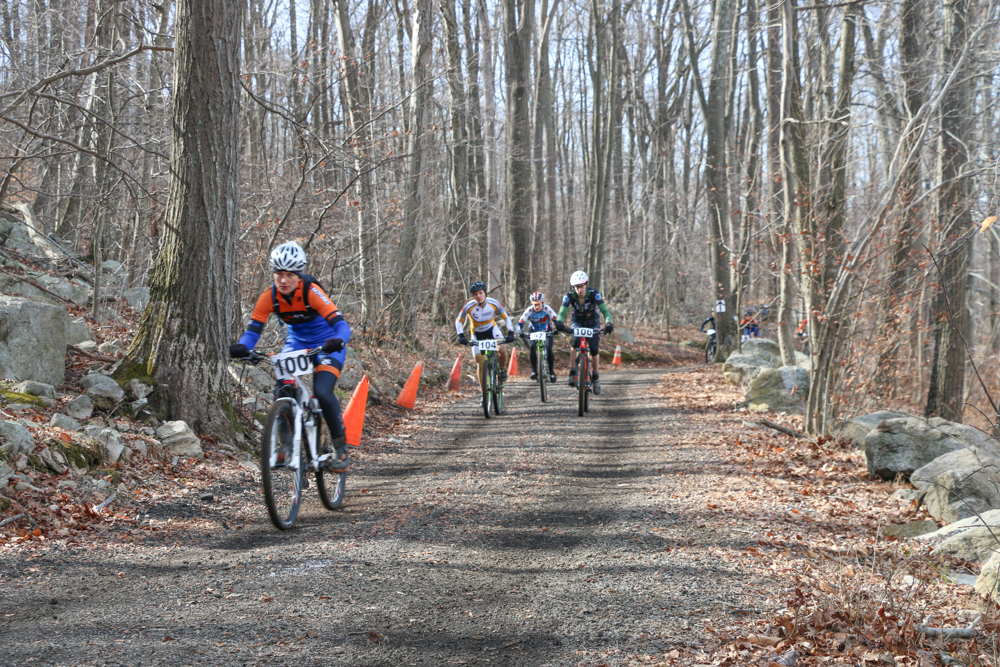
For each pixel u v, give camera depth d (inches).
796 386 428.8
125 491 216.4
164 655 115.9
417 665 117.0
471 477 266.2
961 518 210.4
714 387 544.1
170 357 283.1
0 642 118.8
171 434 260.8
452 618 136.8
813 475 277.0
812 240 347.3
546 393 516.7
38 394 255.9
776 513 220.7
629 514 217.5
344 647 122.2
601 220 981.8
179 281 287.9
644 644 126.0
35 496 193.0
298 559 168.9
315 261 478.3
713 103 839.1
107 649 117.6
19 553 163.8
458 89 800.9
